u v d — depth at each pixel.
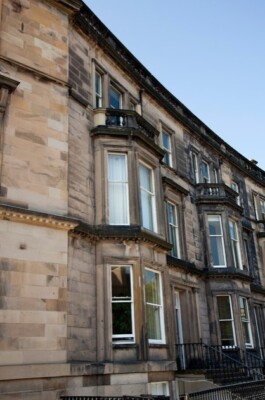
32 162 13.66
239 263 24.22
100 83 18.64
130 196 16.02
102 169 16.05
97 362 13.59
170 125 23.91
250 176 32.81
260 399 14.29
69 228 13.77
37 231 13.02
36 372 11.59
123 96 20.00
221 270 22.41
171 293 19.05
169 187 21.30
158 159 18.50
